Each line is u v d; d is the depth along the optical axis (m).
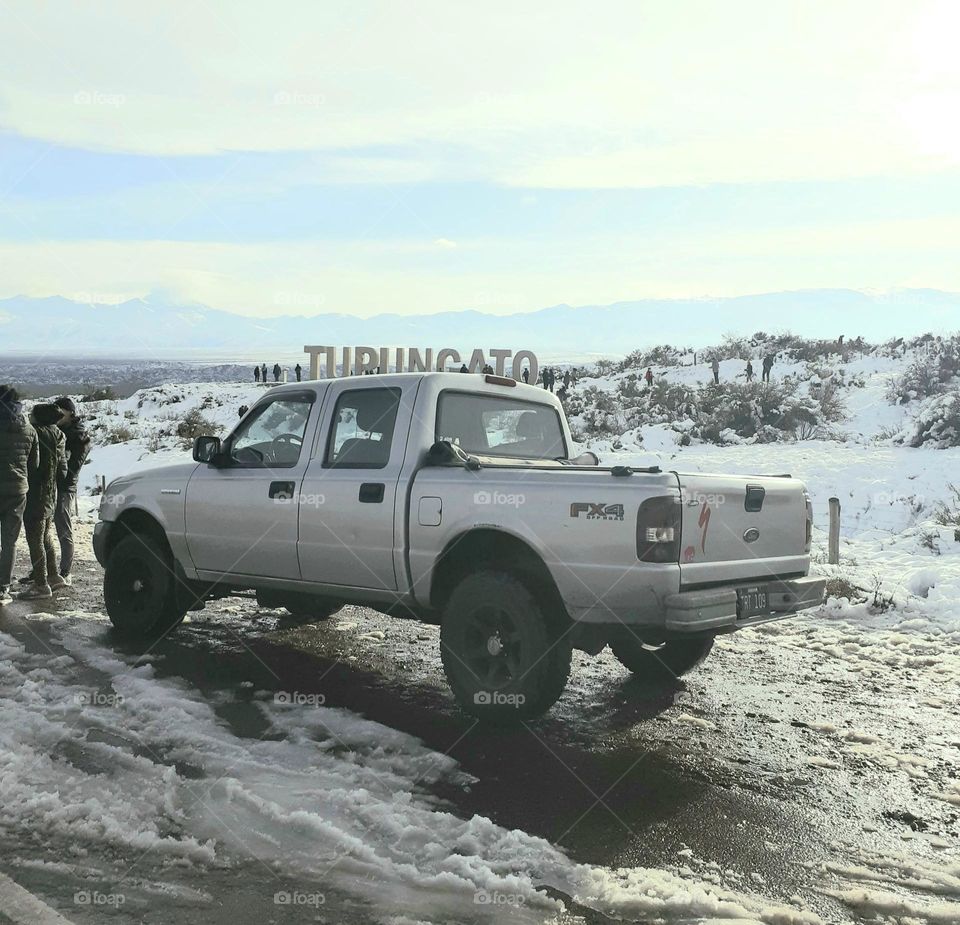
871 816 3.96
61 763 4.18
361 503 5.66
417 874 3.22
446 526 5.25
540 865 3.33
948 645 7.54
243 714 5.09
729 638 7.73
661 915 3.02
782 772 4.48
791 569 5.54
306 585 6.11
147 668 5.98
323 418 6.12
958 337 33.94
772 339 50.69
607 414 33.66
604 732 5.04
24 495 8.19
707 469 21.77
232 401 54.34
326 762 4.33
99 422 49.22
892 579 10.12
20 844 3.37
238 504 6.38
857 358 41.75
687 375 43.62
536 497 4.94
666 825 3.79
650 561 4.59
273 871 3.22
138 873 3.18
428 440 5.62
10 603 8.22
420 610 5.64
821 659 6.99
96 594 8.80
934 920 3.07
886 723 5.35
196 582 6.88
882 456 21.44
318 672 6.11
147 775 4.06
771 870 3.41
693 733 5.06
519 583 4.95
